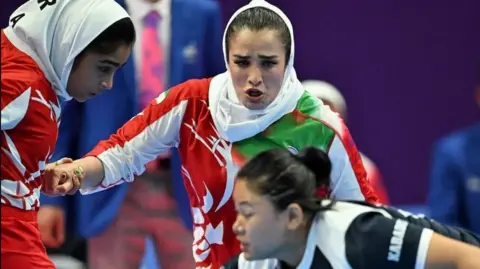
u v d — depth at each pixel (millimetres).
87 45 7605
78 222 10883
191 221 10750
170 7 10938
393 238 7094
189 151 8258
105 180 8281
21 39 7625
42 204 10727
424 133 16719
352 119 16516
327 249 7230
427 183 16781
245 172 7262
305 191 7281
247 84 7801
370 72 16406
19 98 7359
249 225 7227
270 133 8062
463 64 16656
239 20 7801
